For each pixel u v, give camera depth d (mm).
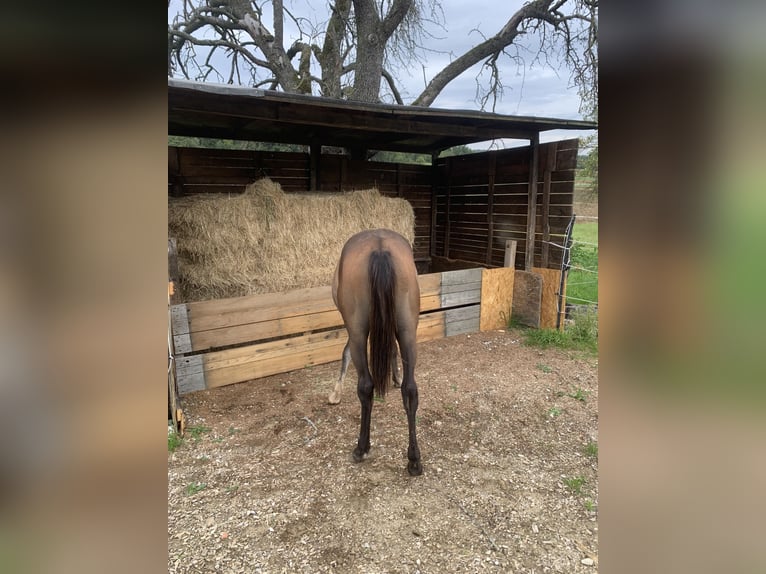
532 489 2248
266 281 4113
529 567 1769
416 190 7043
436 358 4062
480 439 2719
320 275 4422
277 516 2051
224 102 3514
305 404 3156
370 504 2133
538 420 2959
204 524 2000
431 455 2543
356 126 4070
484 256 6195
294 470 2398
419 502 2146
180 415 2713
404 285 2285
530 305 4906
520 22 9016
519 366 3891
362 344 2383
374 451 2572
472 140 5797
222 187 5676
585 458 2525
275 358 3633
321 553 1844
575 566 1771
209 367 3348
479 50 9164
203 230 3775
